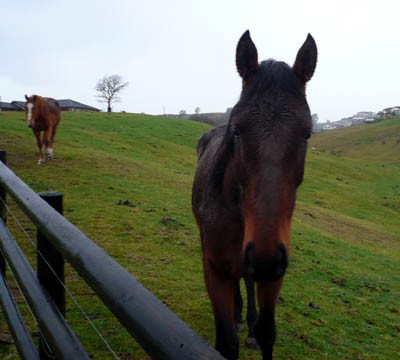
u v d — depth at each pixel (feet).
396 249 38.78
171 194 35.29
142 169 45.21
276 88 6.76
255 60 7.61
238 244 8.37
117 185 34.83
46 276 6.15
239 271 8.66
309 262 24.59
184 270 18.74
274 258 5.85
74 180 34.27
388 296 21.39
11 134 53.57
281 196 6.22
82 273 3.82
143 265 18.69
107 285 3.37
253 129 6.59
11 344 10.75
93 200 29.04
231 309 9.04
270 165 6.34
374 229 47.01
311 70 7.61
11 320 7.63
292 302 17.80
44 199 6.53
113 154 54.75
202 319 14.30
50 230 4.90
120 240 21.65
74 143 57.72
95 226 23.36
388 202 70.33
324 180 78.95
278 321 15.66
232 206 8.08
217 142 11.36
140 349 11.71
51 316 5.29
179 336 2.67
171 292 16.15
